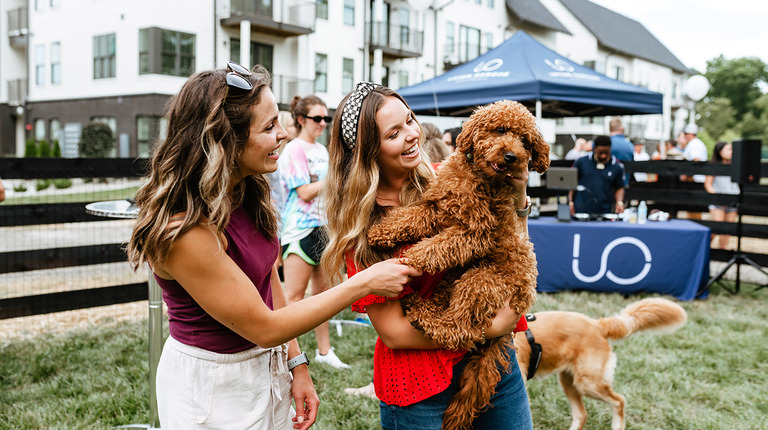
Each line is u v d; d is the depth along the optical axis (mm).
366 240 1623
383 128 1611
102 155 19484
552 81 6941
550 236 6359
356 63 23391
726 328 5125
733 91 75375
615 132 9125
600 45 37281
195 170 1335
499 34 30625
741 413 3459
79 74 21531
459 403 1617
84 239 8422
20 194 10078
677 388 3807
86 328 4918
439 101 7613
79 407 3311
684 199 7270
